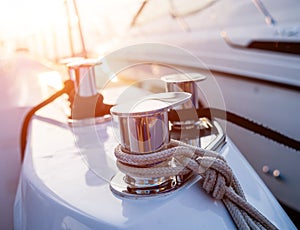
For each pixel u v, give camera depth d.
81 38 1.18
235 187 0.59
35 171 0.72
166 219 0.50
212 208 0.54
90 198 0.56
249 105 1.93
